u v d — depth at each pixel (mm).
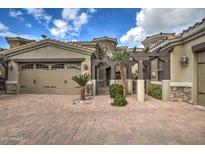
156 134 4566
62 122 5789
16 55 14141
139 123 5633
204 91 8406
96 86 14594
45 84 14086
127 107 8477
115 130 4914
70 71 13773
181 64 10234
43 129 5020
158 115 6770
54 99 11281
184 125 5387
